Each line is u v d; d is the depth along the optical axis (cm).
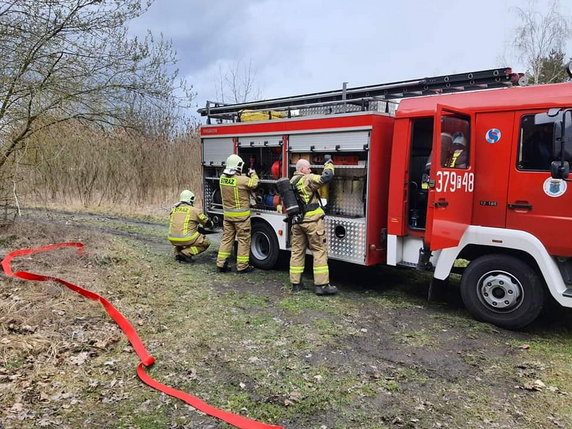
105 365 373
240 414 313
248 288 612
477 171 502
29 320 435
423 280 680
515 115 471
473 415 316
